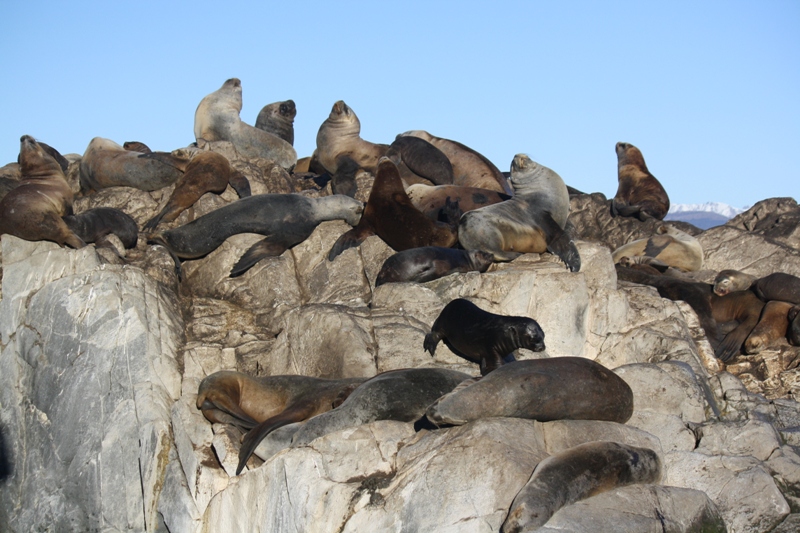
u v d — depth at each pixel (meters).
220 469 15.52
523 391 13.19
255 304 22.00
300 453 13.43
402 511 12.07
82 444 18.02
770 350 22.84
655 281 25.22
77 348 18.84
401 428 13.79
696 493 12.34
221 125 30.05
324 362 18.45
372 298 20.14
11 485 18.97
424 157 28.33
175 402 17.80
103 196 24.86
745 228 31.08
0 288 20.89
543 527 10.82
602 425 13.44
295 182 29.48
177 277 22.27
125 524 17.22
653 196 30.92
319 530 12.66
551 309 19.67
